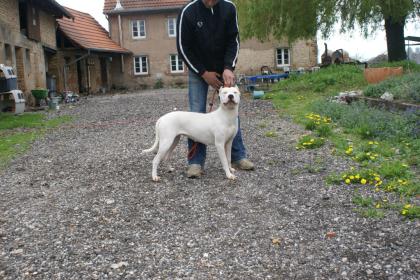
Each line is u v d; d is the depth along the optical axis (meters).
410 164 5.42
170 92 25.50
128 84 34.16
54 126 11.46
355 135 7.28
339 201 4.38
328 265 3.19
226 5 5.37
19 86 19.08
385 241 3.48
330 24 16.19
